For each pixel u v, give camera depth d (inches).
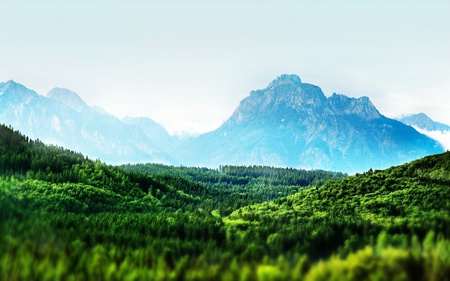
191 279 7401.6
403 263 6875.0
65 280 7367.1
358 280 6776.6
